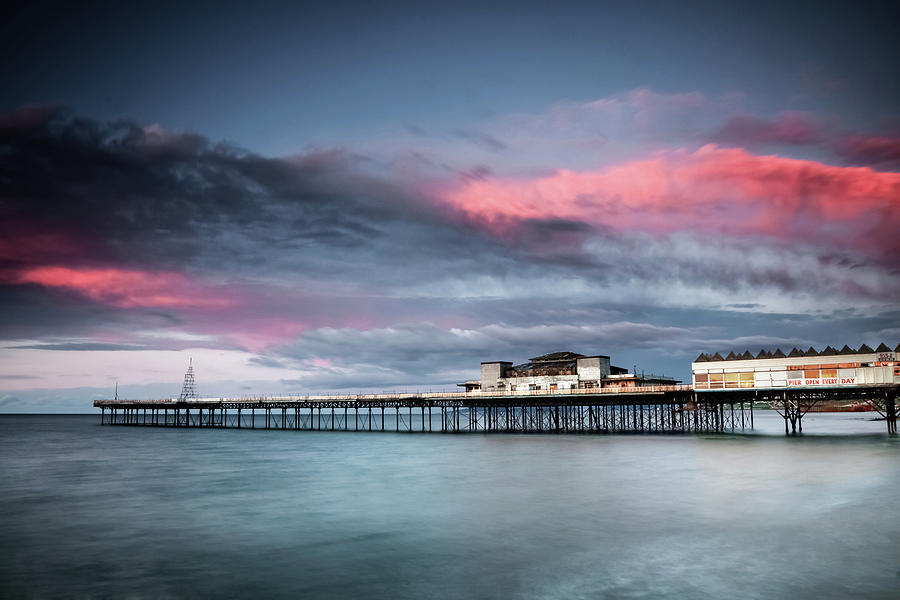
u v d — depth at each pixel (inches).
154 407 6791.3
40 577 1148.5
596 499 1743.4
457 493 1904.5
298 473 2493.8
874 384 3161.9
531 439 3858.3
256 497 1927.9
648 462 2480.3
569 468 2383.1
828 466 2212.1
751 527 1370.6
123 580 1126.4
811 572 1066.1
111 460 3161.9
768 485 1855.3
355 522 1537.9
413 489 2000.5
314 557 1241.4
